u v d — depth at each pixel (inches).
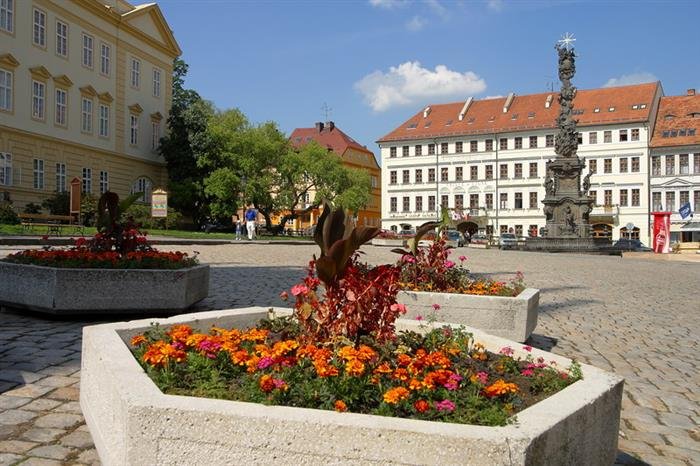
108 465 135.3
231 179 1978.3
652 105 2952.8
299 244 1562.5
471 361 183.8
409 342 193.2
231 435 114.9
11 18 1465.3
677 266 1155.3
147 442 118.1
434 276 350.3
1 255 689.6
